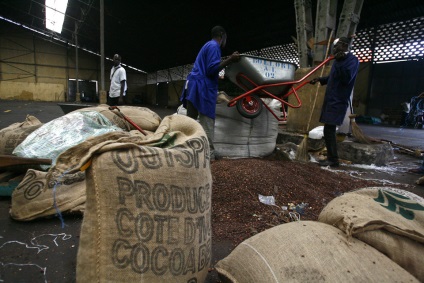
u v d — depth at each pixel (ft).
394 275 3.24
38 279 4.09
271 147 12.00
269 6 32.04
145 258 3.15
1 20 66.23
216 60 9.27
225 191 7.00
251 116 10.62
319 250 3.37
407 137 24.31
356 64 9.98
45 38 71.87
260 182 7.50
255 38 42.04
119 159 3.19
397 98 38.47
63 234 5.37
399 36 35.35
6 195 6.89
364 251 3.45
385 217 3.80
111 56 78.79
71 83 76.33
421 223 3.85
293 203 6.97
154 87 85.71
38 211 5.78
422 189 9.07
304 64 16.29
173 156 3.57
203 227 3.76
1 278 4.07
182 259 3.41
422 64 35.32
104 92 30.27
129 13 42.91
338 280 3.09
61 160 3.10
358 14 15.10
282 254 3.43
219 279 4.27
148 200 3.22
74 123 7.32
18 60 69.51
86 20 51.80
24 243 5.01
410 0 29.48
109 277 3.05
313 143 13.20
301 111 15.42
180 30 45.06
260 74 10.14
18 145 7.27
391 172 11.27
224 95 11.66
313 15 30.19
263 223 5.97
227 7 34.60
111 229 3.08
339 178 9.11
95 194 3.10
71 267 4.39
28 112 30.09
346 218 3.78
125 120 8.99
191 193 3.61
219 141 10.85
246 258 3.69
